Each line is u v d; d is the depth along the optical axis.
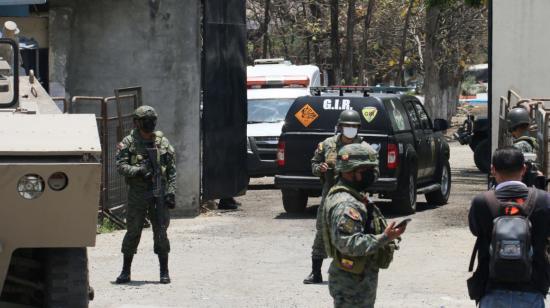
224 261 32.59
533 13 47.50
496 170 15.96
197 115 45.91
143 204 28.16
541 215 15.25
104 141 40.47
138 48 45.66
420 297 26.25
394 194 43.09
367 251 16.33
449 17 126.44
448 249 34.31
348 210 16.48
